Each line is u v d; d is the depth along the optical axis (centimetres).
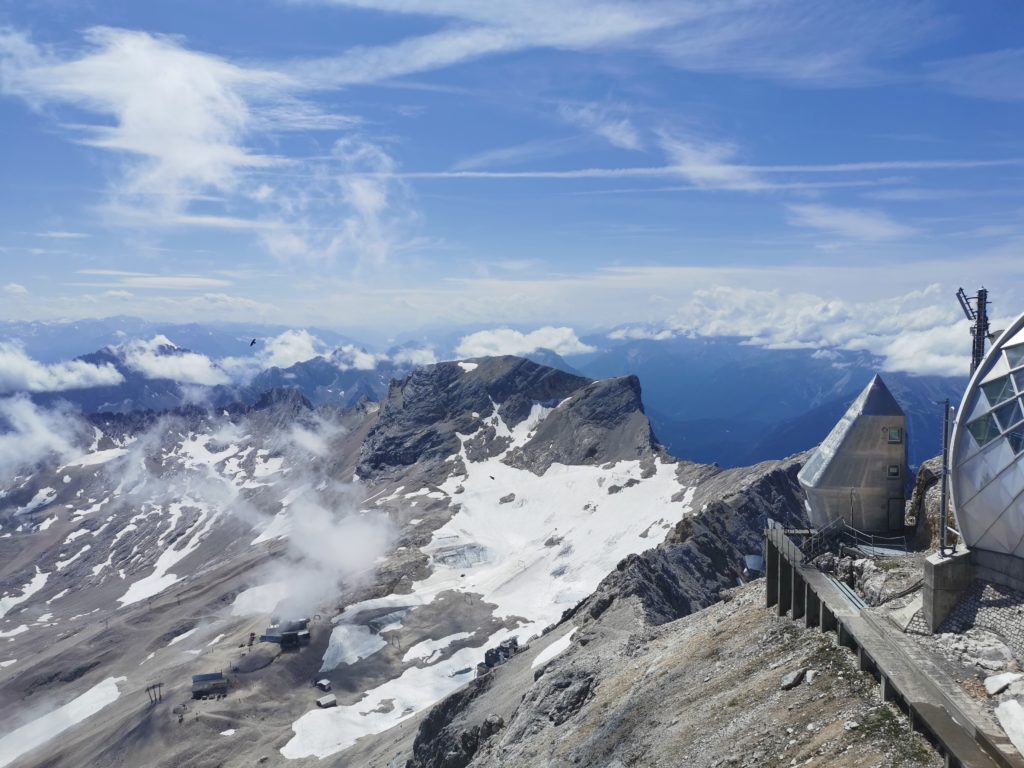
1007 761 2273
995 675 2756
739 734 3253
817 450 4772
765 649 3916
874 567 3816
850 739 2764
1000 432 3172
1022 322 3388
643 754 3678
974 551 3250
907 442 4472
